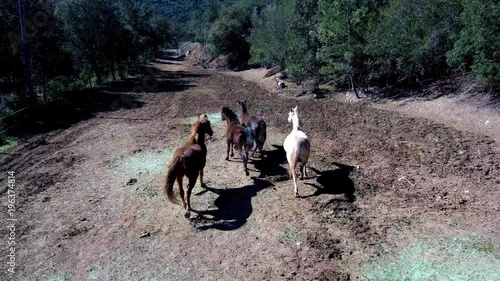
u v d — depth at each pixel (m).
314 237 6.78
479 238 6.47
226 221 7.52
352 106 17.06
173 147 11.92
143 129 14.35
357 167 9.48
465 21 13.26
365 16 17.72
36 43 19.67
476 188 8.06
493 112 12.77
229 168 10.03
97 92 24.59
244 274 6.04
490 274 5.65
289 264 6.16
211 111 17.20
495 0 12.01
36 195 9.16
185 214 7.62
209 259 6.46
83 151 12.18
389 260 6.11
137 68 39.06
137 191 8.97
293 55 21.69
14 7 19.03
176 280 6.02
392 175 8.95
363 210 7.57
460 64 14.31
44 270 6.39
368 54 17.34
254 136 9.33
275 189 8.62
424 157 9.84
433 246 6.35
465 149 10.23
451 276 5.67
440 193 7.98
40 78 20.55
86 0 27.48
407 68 16.55
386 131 12.38
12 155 12.27
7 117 15.37
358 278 5.79
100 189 9.27
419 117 14.23
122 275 6.20
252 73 34.59
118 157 11.33
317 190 8.41
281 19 24.58
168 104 19.80
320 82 22.70
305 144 7.94
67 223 7.81
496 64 12.01
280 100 19.86
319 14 21.08
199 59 52.59
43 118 17.25
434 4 15.68
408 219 7.16
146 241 7.05
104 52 29.73
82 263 6.54
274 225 7.24
